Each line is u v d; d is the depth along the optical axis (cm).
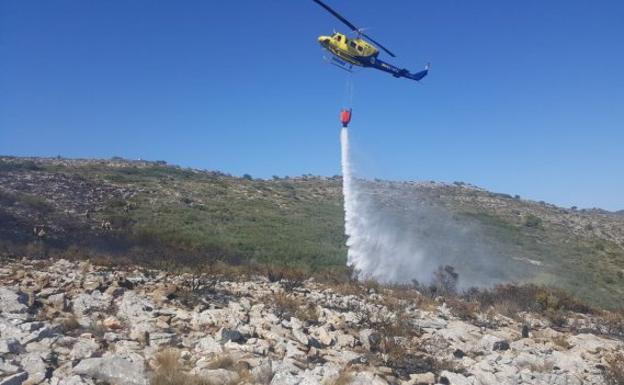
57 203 3728
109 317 1148
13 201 3281
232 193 6103
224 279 1794
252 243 3522
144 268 1817
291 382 852
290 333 1185
